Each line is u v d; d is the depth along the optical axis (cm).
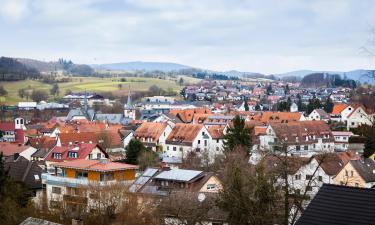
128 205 7238
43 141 16425
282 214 5506
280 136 14700
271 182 5303
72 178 9319
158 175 8569
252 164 10556
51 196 9075
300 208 5275
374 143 14562
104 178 9038
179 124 17225
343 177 10325
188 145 16100
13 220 7150
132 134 17812
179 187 8031
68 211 7656
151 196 7675
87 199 7931
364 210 3516
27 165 10650
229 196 5225
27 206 7950
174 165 13000
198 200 6975
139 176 9238
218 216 6594
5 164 10538
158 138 17025
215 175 8394
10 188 8188
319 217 3612
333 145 17075
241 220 5078
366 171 10544
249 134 13250
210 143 16338
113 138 16662
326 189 3750
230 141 12850
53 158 12625
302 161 9319
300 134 16075
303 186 8719
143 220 7088
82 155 12169
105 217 7388
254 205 5122
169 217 6950
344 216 3541
